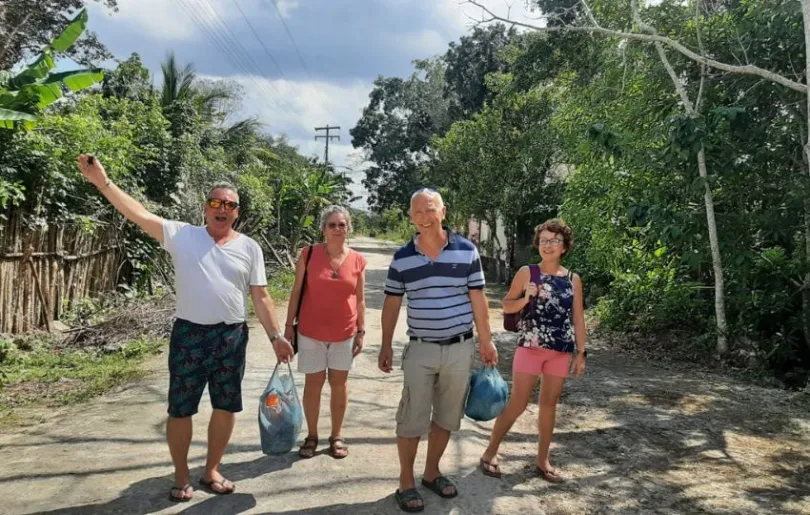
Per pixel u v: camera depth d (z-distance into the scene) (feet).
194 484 11.50
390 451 13.78
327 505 10.94
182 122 45.57
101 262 30.96
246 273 11.00
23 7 46.06
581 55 40.06
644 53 29.48
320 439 14.40
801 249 26.89
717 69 27.12
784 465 14.06
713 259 25.95
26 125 19.69
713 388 20.88
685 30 27.61
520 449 14.49
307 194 68.74
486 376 11.59
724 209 27.76
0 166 22.74
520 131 58.85
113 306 30.55
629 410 18.07
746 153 25.53
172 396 10.55
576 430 16.17
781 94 25.07
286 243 65.10
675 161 25.66
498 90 60.08
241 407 11.02
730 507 11.81
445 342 10.80
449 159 65.46
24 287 23.85
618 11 29.53
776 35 25.11
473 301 11.37
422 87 107.34
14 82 19.17
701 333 28.14
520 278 12.37
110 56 57.11
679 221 25.82
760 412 18.10
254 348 25.04
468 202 62.75
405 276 11.05
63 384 18.83
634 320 31.73
